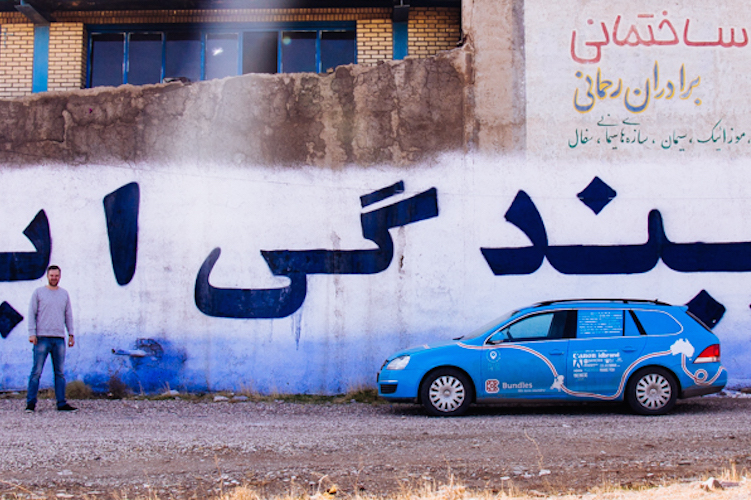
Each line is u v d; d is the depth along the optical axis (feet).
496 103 38.45
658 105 38.34
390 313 37.24
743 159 37.83
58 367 31.07
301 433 24.44
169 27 43.73
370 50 43.65
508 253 37.47
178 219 38.24
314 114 38.63
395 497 15.80
